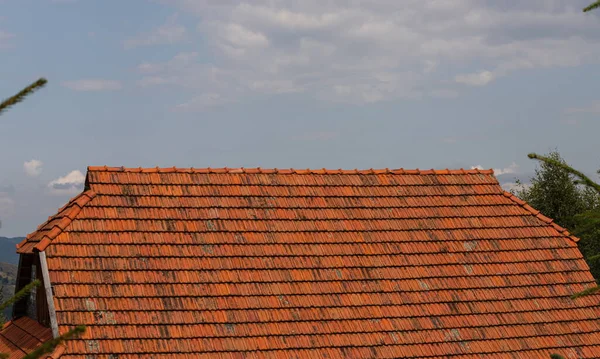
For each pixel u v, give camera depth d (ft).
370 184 69.36
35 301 62.64
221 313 54.65
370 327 56.65
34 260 62.34
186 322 53.36
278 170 67.92
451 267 63.26
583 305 63.41
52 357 48.14
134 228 58.54
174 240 58.65
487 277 63.41
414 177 71.67
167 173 64.44
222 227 60.95
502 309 61.16
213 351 52.16
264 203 64.18
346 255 61.62
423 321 58.34
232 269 57.88
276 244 60.85
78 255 55.01
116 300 53.16
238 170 66.85
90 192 60.13
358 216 65.46
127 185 62.08
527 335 59.67
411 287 60.59
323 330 55.47
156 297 54.34
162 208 61.00
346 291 58.75
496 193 72.13
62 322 50.57
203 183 64.44
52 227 57.67
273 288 57.41
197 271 57.00
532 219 70.18
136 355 50.47
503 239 67.31
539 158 32.14
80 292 52.75
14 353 57.16
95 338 50.44
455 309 59.98
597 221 32.19
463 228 67.26
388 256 62.59
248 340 53.52
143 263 56.18
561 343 59.93
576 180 31.73
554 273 65.51
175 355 51.26
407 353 55.67
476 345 57.82
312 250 61.21
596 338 61.11
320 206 65.41
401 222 66.13
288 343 53.98
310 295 57.67
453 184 71.97
